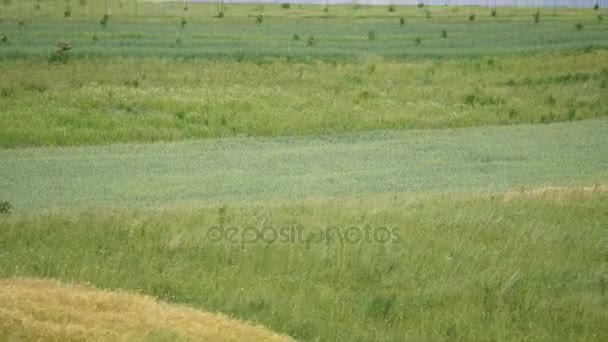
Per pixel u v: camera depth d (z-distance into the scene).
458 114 108.81
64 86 108.12
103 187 72.50
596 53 141.25
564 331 41.97
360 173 80.69
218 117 102.56
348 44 148.75
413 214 57.97
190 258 48.09
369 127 103.44
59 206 64.31
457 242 52.38
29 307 33.81
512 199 64.12
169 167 82.00
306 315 40.97
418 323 41.75
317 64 130.25
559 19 179.75
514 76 127.50
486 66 132.88
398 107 111.06
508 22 176.12
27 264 44.00
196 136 97.62
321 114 106.00
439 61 135.12
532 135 100.88
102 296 37.34
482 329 41.41
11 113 97.12
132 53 129.00
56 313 33.72
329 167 83.44
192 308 39.38
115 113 100.88
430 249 50.75
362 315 42.38
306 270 47.19
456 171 82.06
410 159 87.75
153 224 52.47
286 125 101.62
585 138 98.94
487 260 49.94
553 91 120.50
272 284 44.75
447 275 47.66
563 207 62.38
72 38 140.12
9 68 114.25
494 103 114.81
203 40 146.00
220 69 122.12
